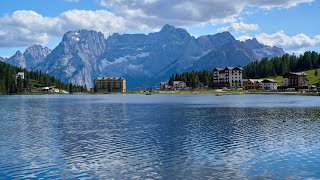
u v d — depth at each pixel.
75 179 35.97
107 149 49.50
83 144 53.34
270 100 176.62
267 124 75.25
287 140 55.00
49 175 37.28
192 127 71.25
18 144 53.69
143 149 49.19
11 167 40.25
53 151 48.50
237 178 35.69
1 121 85.88
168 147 50.31
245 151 47.31
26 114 106.12
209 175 36.75
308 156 44.12
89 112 112.94
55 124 78.94
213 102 165.88
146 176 36.62
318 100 171.12
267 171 37.91
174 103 162.62
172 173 37.53
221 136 59.41
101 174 37.47
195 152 46.97
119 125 76.00
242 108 122.81
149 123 79.12
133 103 169.50
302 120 82.38
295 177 35.84
